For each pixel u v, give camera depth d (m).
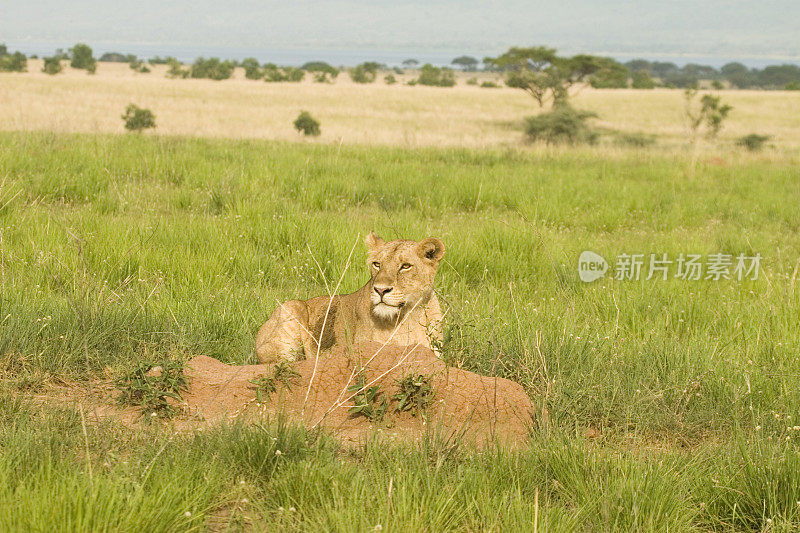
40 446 5.84
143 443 6.21
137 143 27.28
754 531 5.81
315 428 6.64
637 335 10.57
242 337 9.53
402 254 8.00
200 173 21.39
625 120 80.25
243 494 5.57
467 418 7.06
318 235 14.91
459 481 5.77
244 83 126.06
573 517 5.43
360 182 21.89
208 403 7.23
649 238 18.45
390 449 6.27
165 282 12.12
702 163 32.53
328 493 5.45
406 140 37.25
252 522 5.09
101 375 8.02
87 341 8.41
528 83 77.62
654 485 5.84
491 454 6.22
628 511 5.60
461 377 7.41
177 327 9.31
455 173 24.62
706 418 7.87
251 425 6.49
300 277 13.12
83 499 4.88
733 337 10.78
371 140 42.25
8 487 5.11
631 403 7.88
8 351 8.06
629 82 177.88
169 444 6.11
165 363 7.34
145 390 7.06
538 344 8.38
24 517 4.73
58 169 19.86
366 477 5.67
